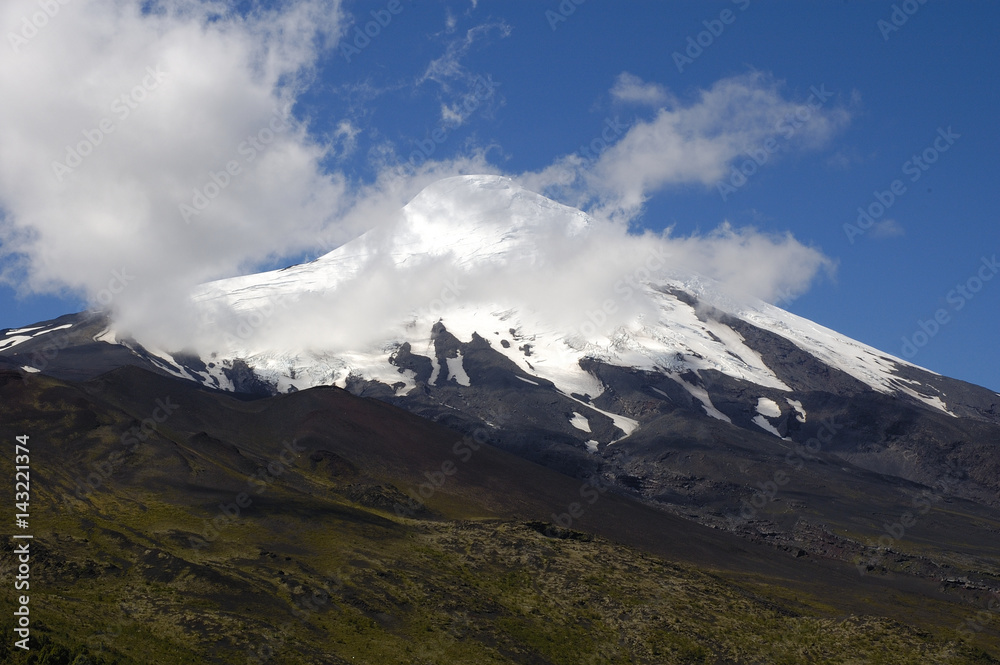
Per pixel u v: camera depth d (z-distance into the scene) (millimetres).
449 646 78438
